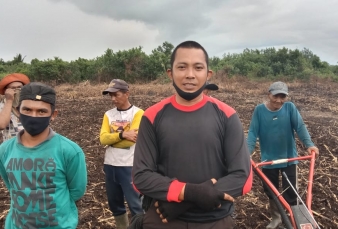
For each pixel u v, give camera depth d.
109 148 4.22
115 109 4.38
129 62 28.09
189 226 2.27
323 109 13.84
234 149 2.28
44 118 2.45
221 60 34.09
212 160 2.26
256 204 5.46
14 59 43.12
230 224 2.38
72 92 20.45
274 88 4.28
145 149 2.31
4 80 3.97
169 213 2.18
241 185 2.20
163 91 19.94
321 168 6.93
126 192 4.14
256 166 3.71
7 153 2.58
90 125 11.25
